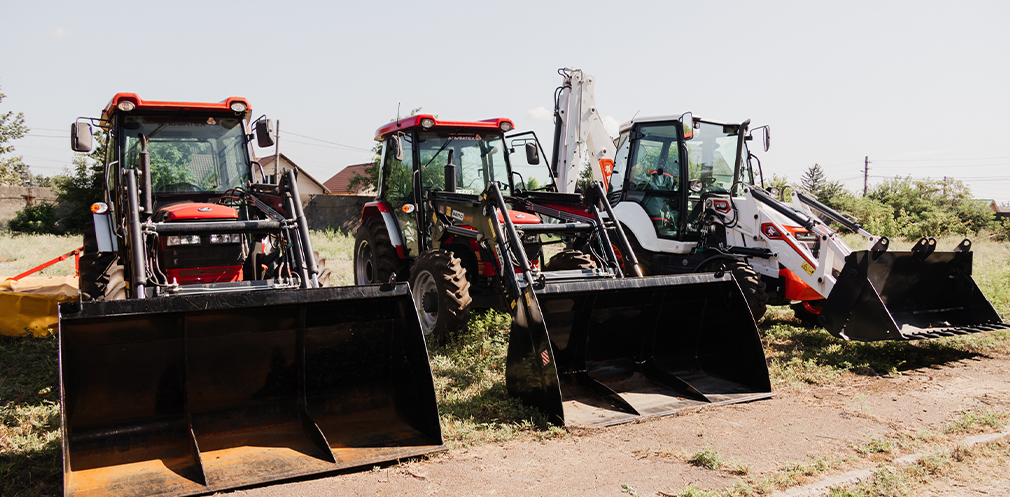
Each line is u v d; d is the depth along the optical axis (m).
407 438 3.62
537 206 6.63
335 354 3.77
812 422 4.16
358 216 22.27
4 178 26.36
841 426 4.08
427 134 6.84
